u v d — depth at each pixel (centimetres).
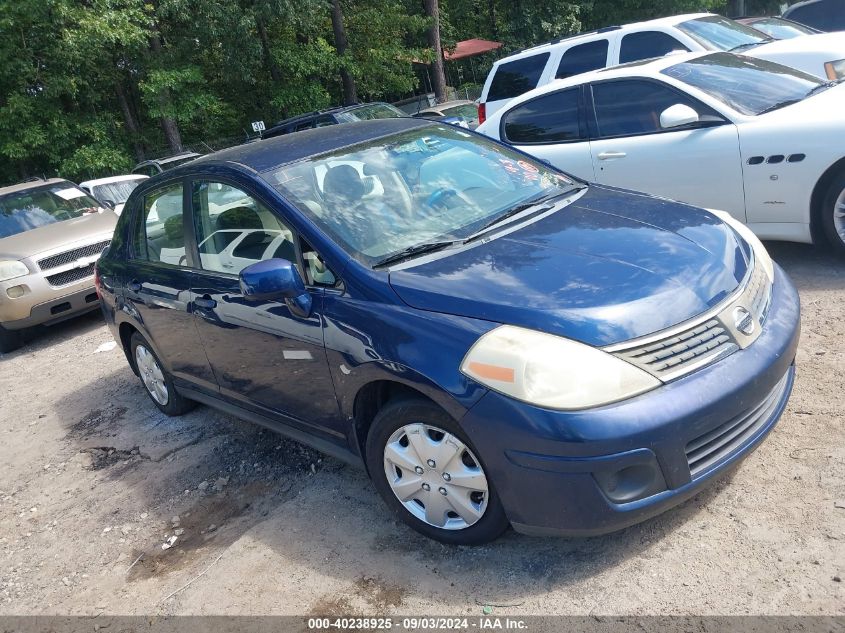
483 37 3469
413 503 307
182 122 2339
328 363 319
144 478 443
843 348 399
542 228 332
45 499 449
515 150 433
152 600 320
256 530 353
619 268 284
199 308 398
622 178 604
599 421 243
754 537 273
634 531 290
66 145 2162
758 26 1076
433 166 388
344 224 336
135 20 2072
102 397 610
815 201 511
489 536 287
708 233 317
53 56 2056
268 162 376
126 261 489
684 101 572
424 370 272
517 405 251
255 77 2552
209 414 515
